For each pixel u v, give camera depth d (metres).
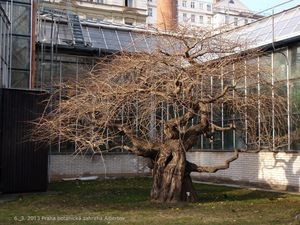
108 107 10.84
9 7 16.45
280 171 15.88
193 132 12.24
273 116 13.23
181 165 12.06
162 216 9.87
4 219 9.49
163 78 10.88
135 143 11.96
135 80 11.15
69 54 20.97
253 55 12.98
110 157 21.19
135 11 47.25
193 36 11.68
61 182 18.64
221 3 69.81
